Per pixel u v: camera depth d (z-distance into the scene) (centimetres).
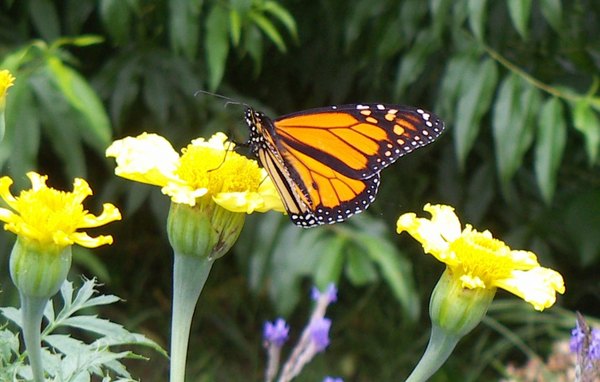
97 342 49
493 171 106
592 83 101
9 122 77
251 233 95
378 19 96
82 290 50
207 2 92
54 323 49
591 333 50
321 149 49
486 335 105
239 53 91
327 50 107
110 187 95
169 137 99
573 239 104
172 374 47
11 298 87
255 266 91
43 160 105
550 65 103
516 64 102
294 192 48
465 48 91
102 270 89
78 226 45
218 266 117
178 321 47
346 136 49
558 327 108
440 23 87
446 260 47
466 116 88
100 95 94
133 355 49
